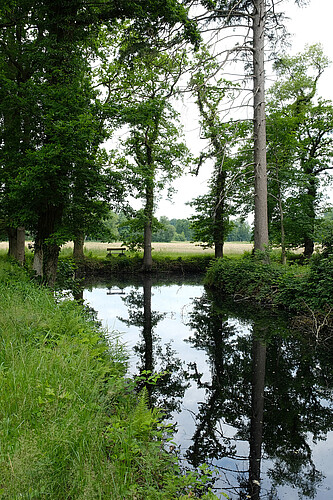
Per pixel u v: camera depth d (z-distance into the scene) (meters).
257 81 13.50
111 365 5.16
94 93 10.12
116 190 10.33
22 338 4.82
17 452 2.30
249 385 6.18
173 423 4.77
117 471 2.64
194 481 3.15
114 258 27.66
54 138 8.60
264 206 13.86
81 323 6.20
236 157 20.19
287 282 11.34
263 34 13.41
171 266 28.33
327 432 4.65
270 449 4.23
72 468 2.44
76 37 10.57
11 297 6.81
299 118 20.84
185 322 11.04
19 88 9.38
